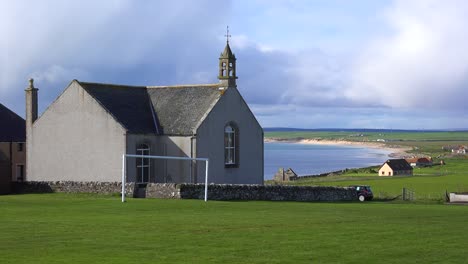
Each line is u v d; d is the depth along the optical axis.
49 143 73.19
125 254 27.94
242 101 75.94
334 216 43.59
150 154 72.12
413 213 47.28
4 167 67.00
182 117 72.94
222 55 74.62
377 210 50.16
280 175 152.88
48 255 27.66
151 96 76.81
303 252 28.64
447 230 35.84
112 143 69.62
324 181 137.12
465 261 27.17
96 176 70.50
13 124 94.19
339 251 28.95
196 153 70.81
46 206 49.66
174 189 59.22
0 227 36.06
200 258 27.22
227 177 74.00
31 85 74.94
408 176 157.25
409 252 28.88
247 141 76.31
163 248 29.41
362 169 197.12
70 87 71.94
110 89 73.81
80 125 71.38
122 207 48.91
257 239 32.03
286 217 42.38
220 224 37.78
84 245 30.06
